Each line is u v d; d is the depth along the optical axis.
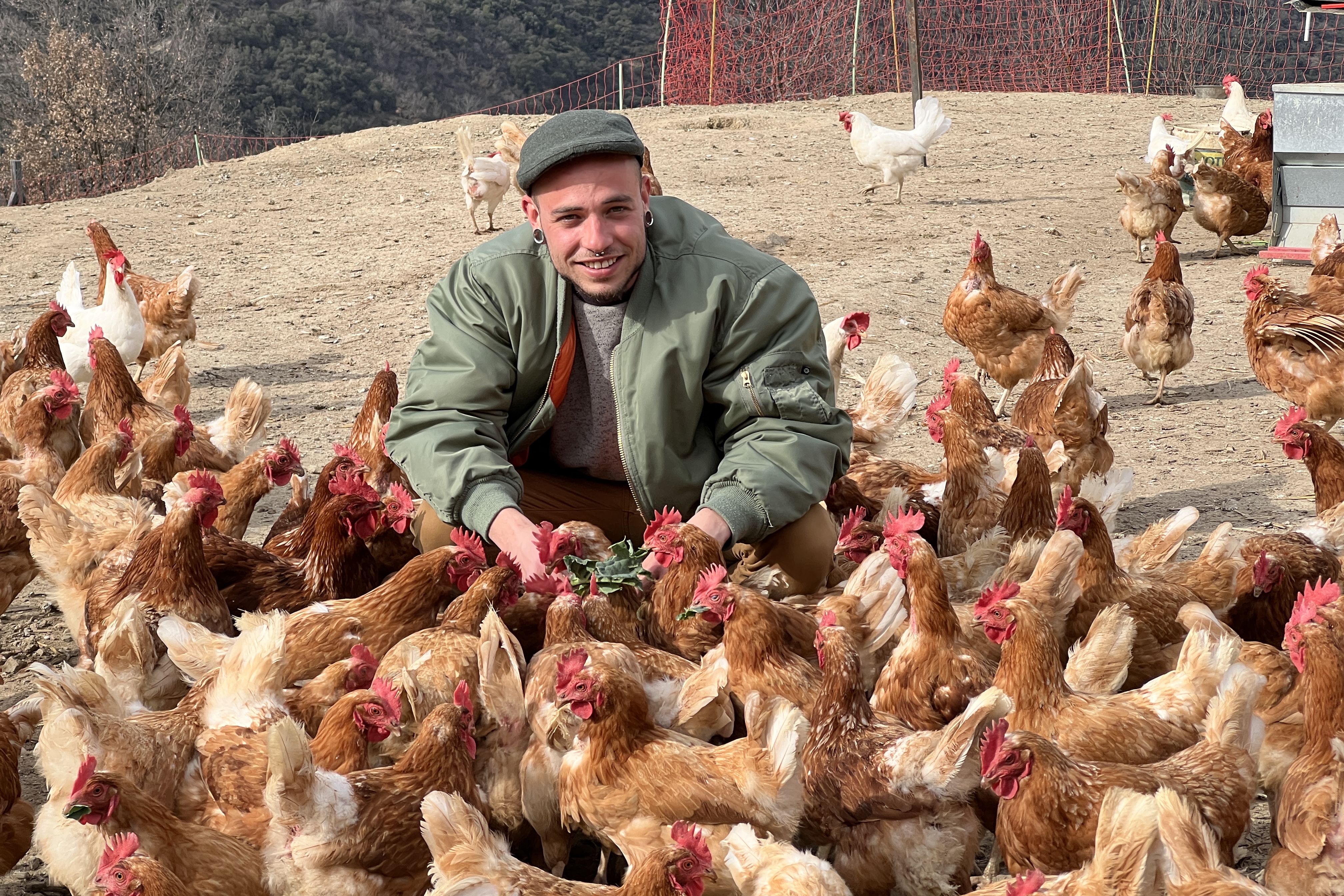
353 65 25.30
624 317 2.71
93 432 3.62
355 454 3.22
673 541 2.63
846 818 2.42
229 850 2.29
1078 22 15.71
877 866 2.42
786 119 11.25
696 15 14.47
